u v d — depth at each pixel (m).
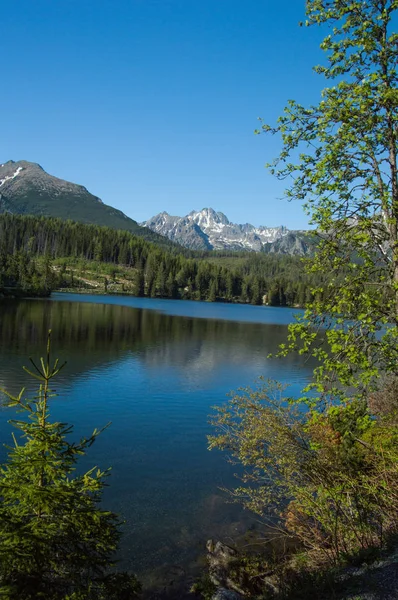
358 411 8.72
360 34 9.00
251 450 12.98
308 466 9.98
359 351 8.59
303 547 10.67
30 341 46.41
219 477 16.31
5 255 159.25
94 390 28.86
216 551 11.22
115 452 18.41
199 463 17.59
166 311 111.69
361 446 10.25
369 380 8.26
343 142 8.76
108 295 171.75
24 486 6.04
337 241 9.03
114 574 7.05
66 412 23.67
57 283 171.50
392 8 8.57
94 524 6.39
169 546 11.68
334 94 8.91
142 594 9.62
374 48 8.74
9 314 72.81
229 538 12.09
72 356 40.28
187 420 23.27
